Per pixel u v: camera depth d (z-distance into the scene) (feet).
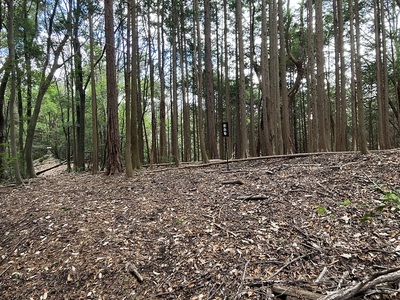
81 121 44.27
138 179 23.06
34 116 35.73
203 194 16.66
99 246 11.89
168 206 15.28
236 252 10.12
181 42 45.62
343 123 38.22
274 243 10.33
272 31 33.86
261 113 49.85
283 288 7.97
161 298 8.68
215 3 48.83
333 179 15.81
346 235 10.17
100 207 16.28
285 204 13.39
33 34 32.24
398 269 6.90
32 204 18.42
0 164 32.27
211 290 8.58
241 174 20.90
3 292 10.20
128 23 28.63
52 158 79.10
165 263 10.28
